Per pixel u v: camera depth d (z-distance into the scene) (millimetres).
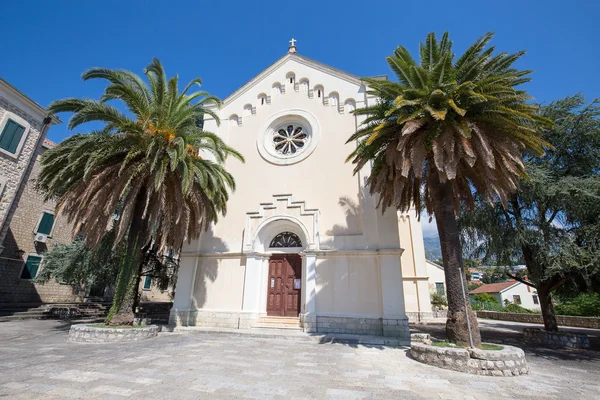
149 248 15359
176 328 12906
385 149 10320
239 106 17641
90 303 23000
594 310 23312
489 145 8680
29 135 17750
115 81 11609
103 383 5480
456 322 8680
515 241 12445
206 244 15133
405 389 5750
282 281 14195
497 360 7191
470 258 15195
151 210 11664
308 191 14773
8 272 18750
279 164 15602
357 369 7180
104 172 10641
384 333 11508
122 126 10719
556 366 8688
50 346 8984
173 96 12141
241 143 16766
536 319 24984
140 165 10781
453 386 6055
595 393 5895
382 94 10758
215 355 8234
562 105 13180
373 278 12594
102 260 15492
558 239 11867
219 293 14109
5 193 16234
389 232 12898
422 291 20531
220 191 12953
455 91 8812
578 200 11227
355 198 14094
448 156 8531
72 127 10742
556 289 15156
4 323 14508
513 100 9070
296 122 16781
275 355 8516
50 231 21516
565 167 12898
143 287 28906
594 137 12203
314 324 12305
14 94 16750
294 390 5453
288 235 15070
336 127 15602
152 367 6742
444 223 9656
